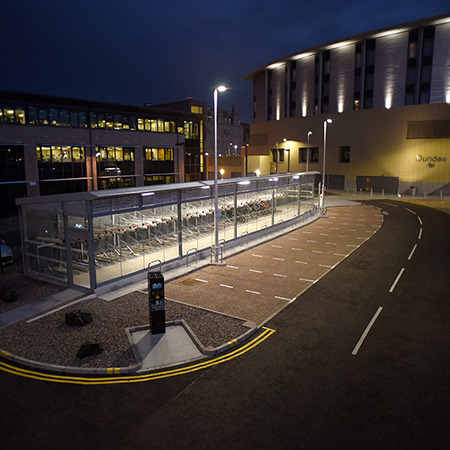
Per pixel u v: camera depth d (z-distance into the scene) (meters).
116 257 16.53
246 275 17.23
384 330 11.67
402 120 53.19
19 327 11.84
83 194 14.15
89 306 13.55
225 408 7.98
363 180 58.31
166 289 15.39
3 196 37.81
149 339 11.11
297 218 31.12
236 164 82.12
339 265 18.77
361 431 7.27
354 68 59.50
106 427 7.46
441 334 11.37
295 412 7.83
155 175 54.16
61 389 8.77
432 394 8.43
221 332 11.37
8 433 7.33
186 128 58.75
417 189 53.16
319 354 10.23
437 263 19.00
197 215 20.84
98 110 45.72
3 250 18.75
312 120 64.31
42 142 40.28
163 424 7.52
